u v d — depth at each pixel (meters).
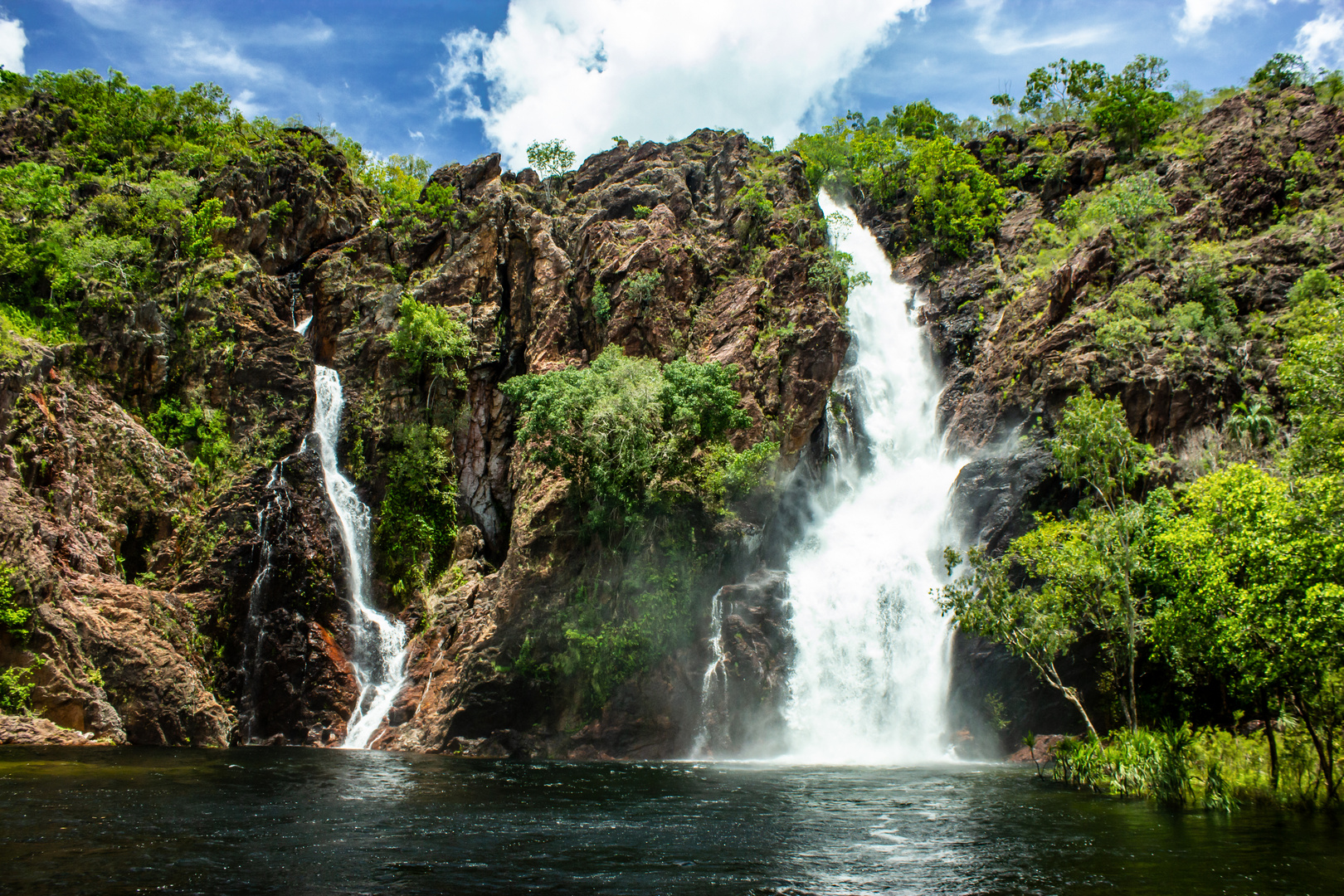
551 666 38.94
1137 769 23.86
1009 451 44.38
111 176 53.12
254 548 41.91
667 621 38.81
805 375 47.72
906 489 49.69
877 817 19.81
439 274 54.44
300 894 12.12
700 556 40.62
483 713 38.34
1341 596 18.58
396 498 48.31
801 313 49.19
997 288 59.09
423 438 49.47
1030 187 72.25
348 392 50.50
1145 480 38.56
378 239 56.00
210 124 59.44
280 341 48.75
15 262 45.28
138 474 40.97
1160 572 26.20
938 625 40.72
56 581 33.66
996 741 37.16
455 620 43.56
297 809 19.36
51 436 36.91
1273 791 21.66
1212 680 32.16
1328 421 24.17
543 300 52.34
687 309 50.62
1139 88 70.50
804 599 41.38
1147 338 43.34
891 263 68.75
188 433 44.75
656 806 21.20
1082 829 18.23
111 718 32.75
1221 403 41.38
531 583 41.00
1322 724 22.17
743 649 39.09
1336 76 62.09
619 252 51.38
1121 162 66.50
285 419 46.78
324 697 41.06
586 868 14.30
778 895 12.77
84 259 45.53
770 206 56.16
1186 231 51.91
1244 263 47.44
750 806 21.53
